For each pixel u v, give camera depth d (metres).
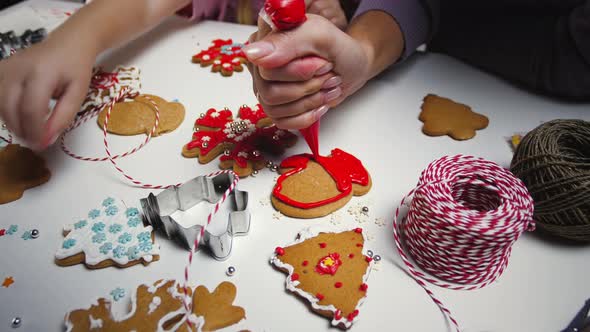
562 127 0.33
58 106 0.35
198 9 0.52
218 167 0.37
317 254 0.31
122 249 0.31
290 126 0.34
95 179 0.36
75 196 0.35
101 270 0.31
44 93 0.34
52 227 0.33
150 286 0.29
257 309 0.29
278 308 0.29
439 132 0.40
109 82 0.44
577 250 0.32
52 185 0.36
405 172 0.37
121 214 0.33
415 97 0.43
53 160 0.38
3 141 0.39
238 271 0.31
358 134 0.40
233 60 0.47
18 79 0.35
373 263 0.31
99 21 0.41
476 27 0.46
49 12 0.54
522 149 0.33
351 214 0.34
